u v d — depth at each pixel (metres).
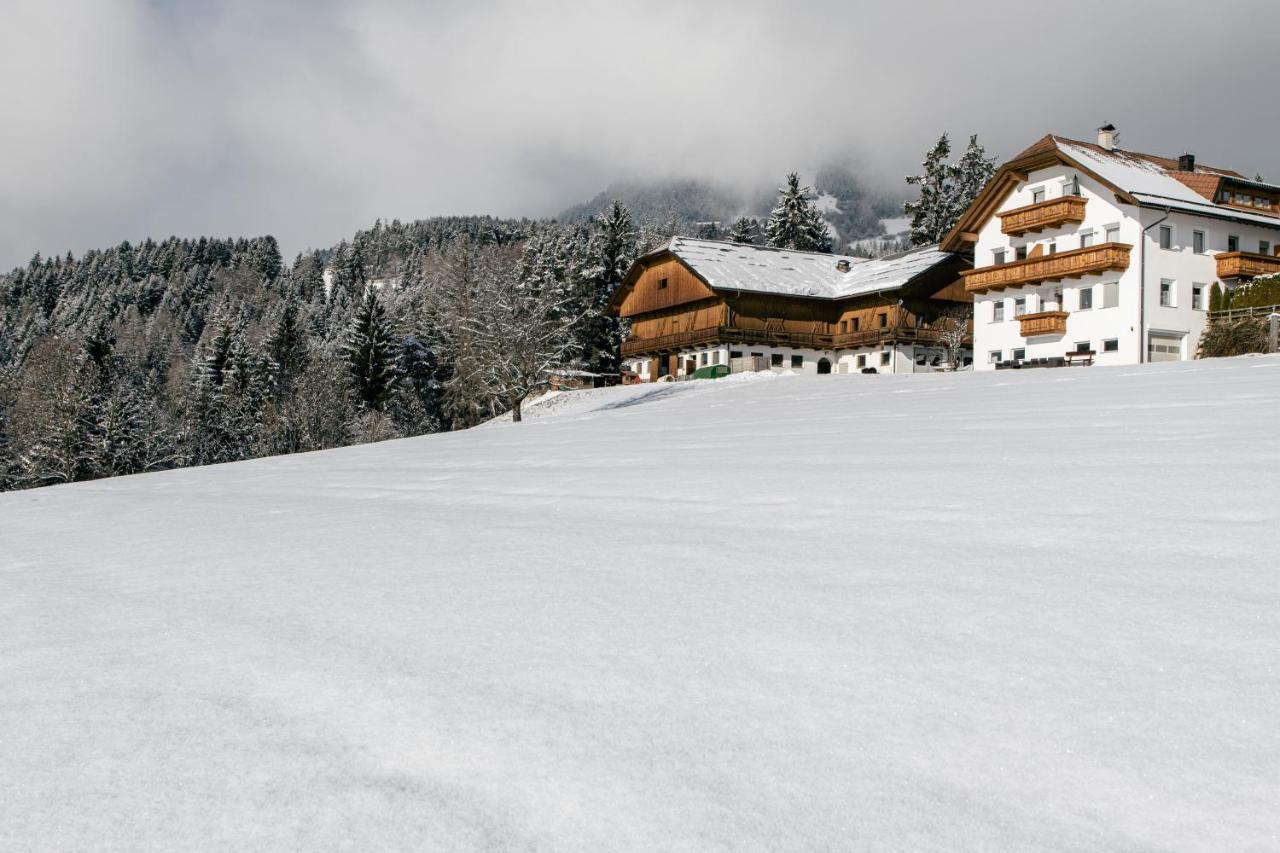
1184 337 37.44
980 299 43.94
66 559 6.14
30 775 2.31
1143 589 3.24
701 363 55.72
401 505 7.77
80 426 50.53
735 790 2.01
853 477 6.71
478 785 2.11
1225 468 5.66
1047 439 8.03
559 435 17.27
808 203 83.94
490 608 3.63
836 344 55.75
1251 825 1.76
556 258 66.62
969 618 3.05
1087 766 2.02
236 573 4.92
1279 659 2.51
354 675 2.92
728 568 4.04
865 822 1.85
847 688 2.53
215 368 67.75
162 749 2.43
